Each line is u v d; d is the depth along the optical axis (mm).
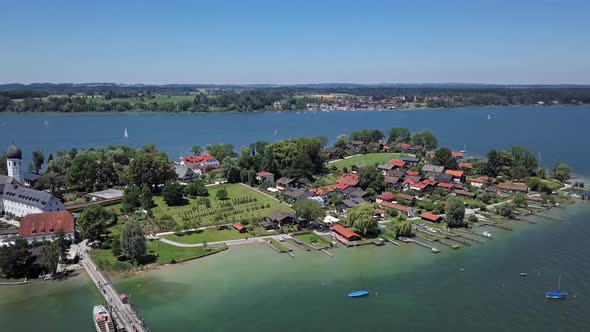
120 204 180250
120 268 120000
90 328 92875
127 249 122250
